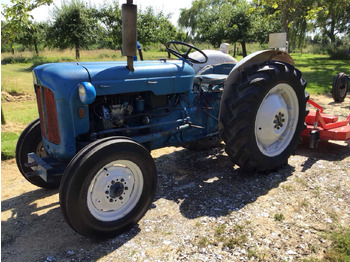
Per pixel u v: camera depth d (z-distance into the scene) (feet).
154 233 8.71
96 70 9.27
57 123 9.23
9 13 16.85
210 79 12.53
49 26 74.69
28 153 10.80
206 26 62.13
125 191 8.70
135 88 9.95
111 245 8.29
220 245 8.03
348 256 7.39
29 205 10.88
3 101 32.12
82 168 7.64
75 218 7.78
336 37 116.16
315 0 47.73
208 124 13.14
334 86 24.68
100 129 10.00
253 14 56.59
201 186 11.49
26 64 77.71
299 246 7.86
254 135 11.35
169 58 13.00
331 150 14.69
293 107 12.81
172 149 15.99
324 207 9.66
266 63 11.84
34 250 8.21
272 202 10.07
